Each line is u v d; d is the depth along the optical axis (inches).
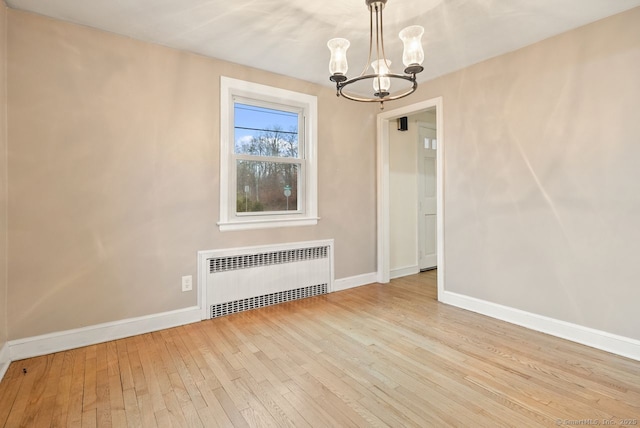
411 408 65.4
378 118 159.9
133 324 100.8
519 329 105.0
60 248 90.4
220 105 115.8
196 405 66.6
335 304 130.6
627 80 85.1
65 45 90.2
